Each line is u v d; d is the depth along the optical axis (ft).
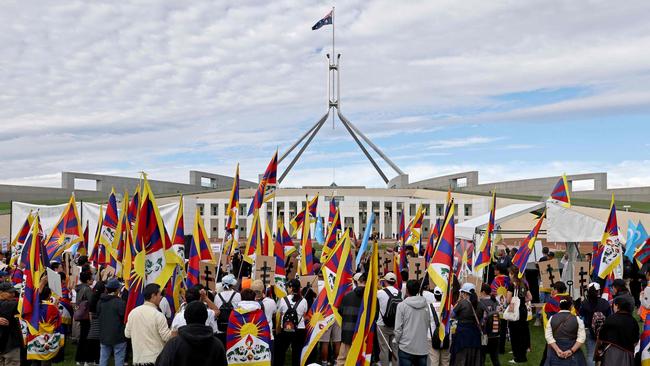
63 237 61.11
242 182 400.47
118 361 35.53
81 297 41.75
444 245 33.91
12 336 34.83
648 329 32.53
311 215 85.97
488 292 40.04
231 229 52.26
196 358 20.43
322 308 36.40
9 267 55.06
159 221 34.55
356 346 28.73
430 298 37.40
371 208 284.20
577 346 31.07
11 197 252.83
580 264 51.52
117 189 305.12
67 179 281.13
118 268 45.19
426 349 32.22
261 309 33.27
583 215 63.62
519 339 43.62
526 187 294.05
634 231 69.05
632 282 61.41
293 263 61.21
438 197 306.35
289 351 48.60
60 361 42.98
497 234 89.51
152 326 28.40
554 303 37.19
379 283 40.11
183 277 40.34
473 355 34.88
